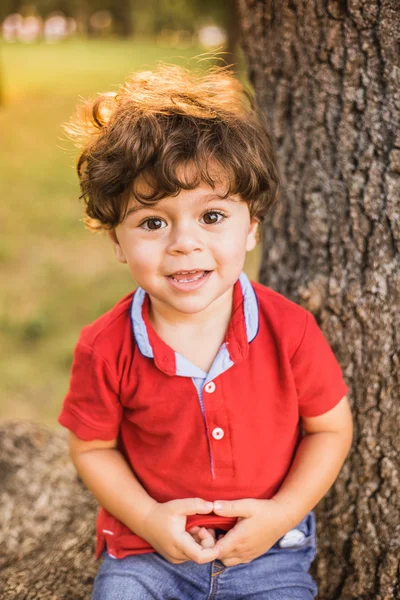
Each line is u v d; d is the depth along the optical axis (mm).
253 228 1645
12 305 5602
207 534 1558
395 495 1829
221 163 1452
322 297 1906
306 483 1622
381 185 1769
